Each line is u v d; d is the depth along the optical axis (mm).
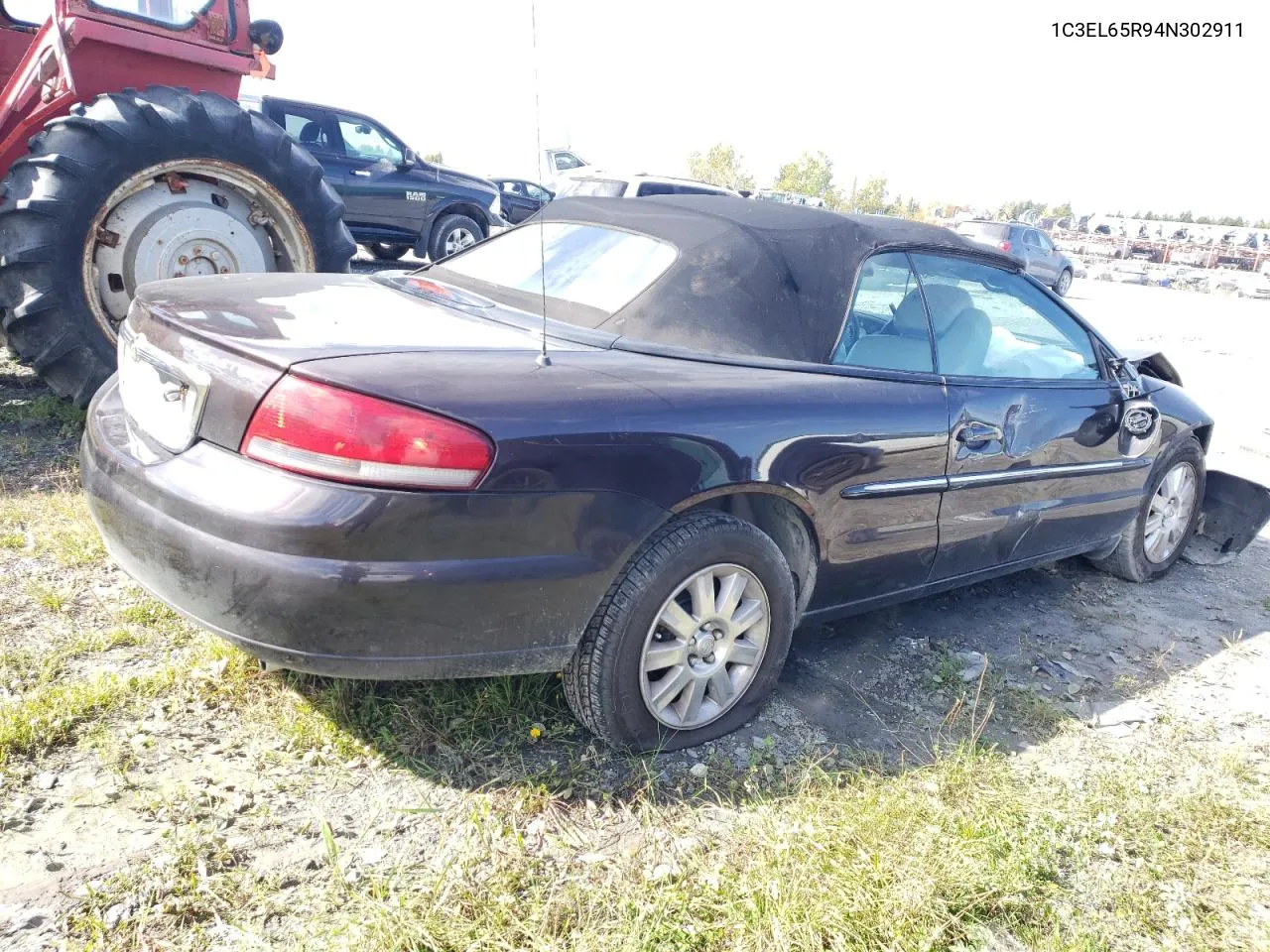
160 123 4648
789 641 2793
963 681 3242
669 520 2447
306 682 2711
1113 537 4234
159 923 1882
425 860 2125
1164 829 2543
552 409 2189
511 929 1932
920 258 3287
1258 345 16359
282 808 2240
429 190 12102
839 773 2518
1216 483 4895
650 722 2527
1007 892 2176
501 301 2955
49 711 2430
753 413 2535
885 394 2918
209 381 2182
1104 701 3270
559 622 2254
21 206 4398
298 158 5219
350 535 2002
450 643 2154
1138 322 18766
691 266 2850
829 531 2814
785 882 2086
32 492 3873
